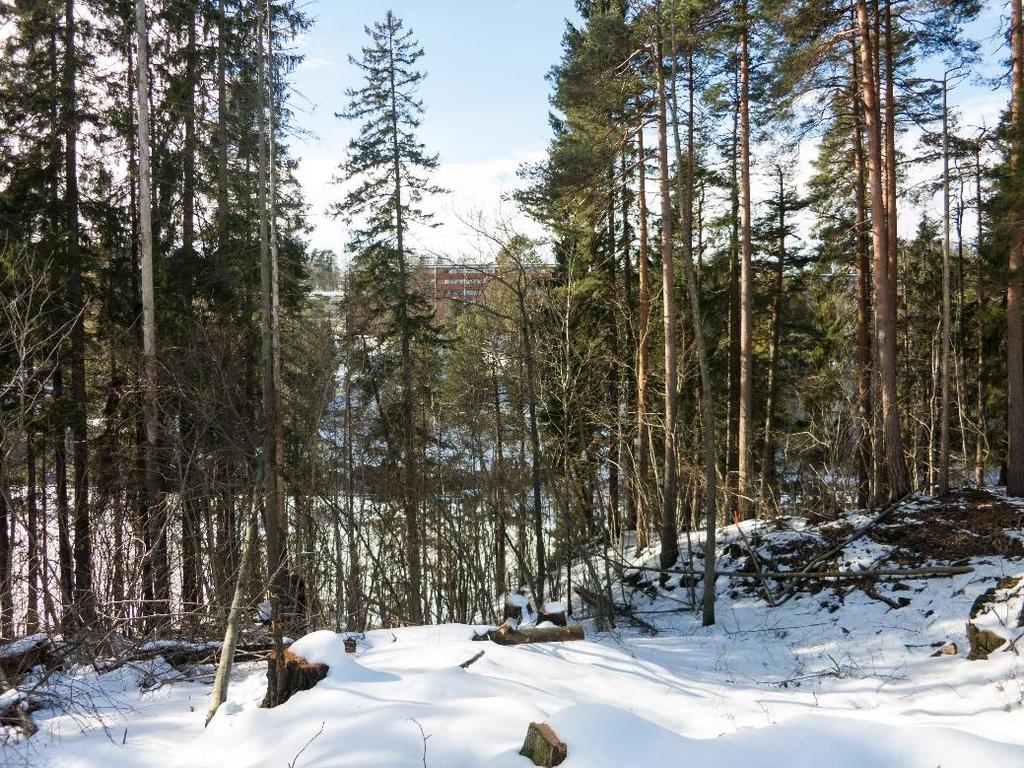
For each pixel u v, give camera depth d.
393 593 18.89
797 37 16.41
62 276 14.11
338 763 5.34
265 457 13.34
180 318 15.48
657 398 23.31
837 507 20.16
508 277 20.19
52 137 14.77
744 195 19.05
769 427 24.66
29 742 5.92
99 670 8.25
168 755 5.85
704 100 18.45
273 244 14.28
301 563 16.62
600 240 23.66
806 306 29.03
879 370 18.50
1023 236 15.28
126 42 15.90
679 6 15.38
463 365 22.22
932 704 8.81
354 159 22.59
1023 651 9.59
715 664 11.76
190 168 16.34
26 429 12.46
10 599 11.31
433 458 22.33
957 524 14.99
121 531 13.95
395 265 22.67
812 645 12.28
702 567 16.97
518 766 5.29
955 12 15.71
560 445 19.20
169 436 14.09
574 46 21.45
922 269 25.86
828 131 18.41
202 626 10.74
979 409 23.22
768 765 5.08
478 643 9.12
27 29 14.78
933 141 18.28
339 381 20.09
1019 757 5.09
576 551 17.45
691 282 13.92
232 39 15.84
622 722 5.49
